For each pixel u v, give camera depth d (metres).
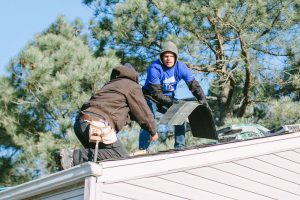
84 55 19.19
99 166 7.30
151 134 7.96
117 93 7.85
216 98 24.62
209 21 21.03
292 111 21.05
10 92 18.80
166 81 9.84
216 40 22.22
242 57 21.56
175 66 9.87
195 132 9.66
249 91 23.33
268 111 23.00
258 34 21.05
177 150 8.51
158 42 21.92
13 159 21.08
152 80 9.79
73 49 19.30
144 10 20.94
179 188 8.42
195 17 20.61
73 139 17.33
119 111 7.81
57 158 7.92
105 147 7.79
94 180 7.24
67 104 18.23
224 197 8.95
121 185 7.70
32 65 18.34
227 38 21.67
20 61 18.50
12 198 7.90
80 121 7.75
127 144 17.19
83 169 7.25
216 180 8.93
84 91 18.56
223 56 22.08
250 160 9.51
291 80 22.62
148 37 21.39
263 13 20.08
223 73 22.58
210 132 9.52
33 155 18.91
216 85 23.80
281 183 9.80
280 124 21.56
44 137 18.05
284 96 23.73
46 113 19.14
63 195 7.54
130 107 7.87
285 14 20.56
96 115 7.70
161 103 9.79
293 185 9.95
